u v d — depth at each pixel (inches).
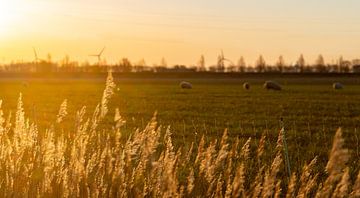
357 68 7155.5
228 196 243.1
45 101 1768.0
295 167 442.6
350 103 1626.5
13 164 317.7
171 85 3585.1
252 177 377.1
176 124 967.0
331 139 732.0
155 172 269.3
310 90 2687.0
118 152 303.6
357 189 200.2
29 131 346.9
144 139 283.1
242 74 5895.7
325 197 196.5
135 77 5531.5
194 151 575.5
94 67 6668.3
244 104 1598.2
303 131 842.8
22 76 5782.5
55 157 315.0
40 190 298.4
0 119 358.9
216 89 2859.3
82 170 289.4
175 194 245.0
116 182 282.2
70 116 1034.1
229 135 780.0
